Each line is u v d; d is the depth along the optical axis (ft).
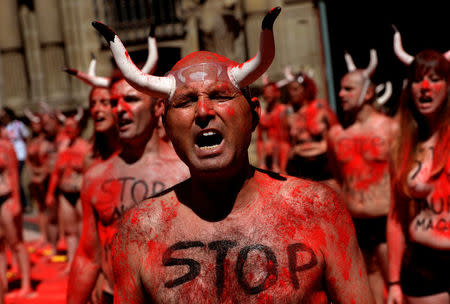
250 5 36.14
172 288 4.69
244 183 4.81
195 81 4.65
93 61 10.44
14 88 42.78
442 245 9.12
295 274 4.62
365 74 14.42
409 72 9.59
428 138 9.45
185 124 4.65
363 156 13.92
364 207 13.69
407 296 9.64
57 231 25.25
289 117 22.29
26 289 19.34
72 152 20.57
